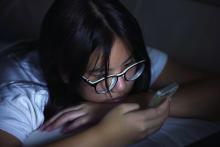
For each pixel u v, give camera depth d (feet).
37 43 3.35
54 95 3.06
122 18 2.65
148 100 2.97
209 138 2.19
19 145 2.64
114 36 2.56
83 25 2.57
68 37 2.62
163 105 2.68
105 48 2.53
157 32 4.24
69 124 2.92
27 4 4.78
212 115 3.10
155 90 3.36
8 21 4.84
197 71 3.48
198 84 3.21
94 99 2.99
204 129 2.99
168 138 2.82
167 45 4.18
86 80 2.74
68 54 2.66
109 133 2.50
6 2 4.85
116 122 2.54
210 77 3.34
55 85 3.01
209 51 3.94
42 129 2.89
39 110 2.90
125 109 2.60
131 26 2.69
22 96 2.77
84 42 2.55
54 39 2.78
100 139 2.47
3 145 2.53
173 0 4.16
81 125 2.88
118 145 2.51
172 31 4.15
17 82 2.86
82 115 2.93
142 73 3.05
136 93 3.17
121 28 2.59
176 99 3.09
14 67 3.02
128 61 2.74
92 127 2.55
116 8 2.69
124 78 2.81
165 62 3.52
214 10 3.94
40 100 2.95
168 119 3.08
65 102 3.11
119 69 2.69
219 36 3.89
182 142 2.80
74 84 2.85
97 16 2.59
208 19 3.96
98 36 2.53
